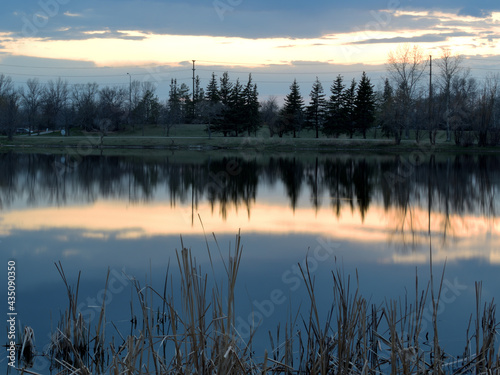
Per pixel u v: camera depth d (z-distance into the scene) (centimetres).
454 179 3294
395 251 1418
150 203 2364
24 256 1328
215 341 529
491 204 2334
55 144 6731
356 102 7456
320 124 8025
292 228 1764
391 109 6309
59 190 2766
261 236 1617
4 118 6906
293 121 7725
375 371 593
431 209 2216
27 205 2258
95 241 1520
